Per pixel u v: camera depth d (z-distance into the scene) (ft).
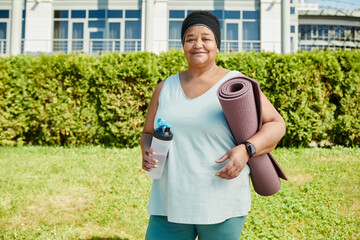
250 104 4.51
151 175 5.13
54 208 12.58
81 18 63.62
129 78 24.22
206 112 4.84
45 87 25.20
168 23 63.00
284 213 11.78
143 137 5.82
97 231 10.78
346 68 24.70
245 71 23.97
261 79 23.98
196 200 4.69
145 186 14.90
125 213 12.09
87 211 12.34
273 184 5.14
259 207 12.30
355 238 10.00
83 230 10.85
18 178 16.10
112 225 11.21
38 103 25.07
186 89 5.21
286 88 23.88
